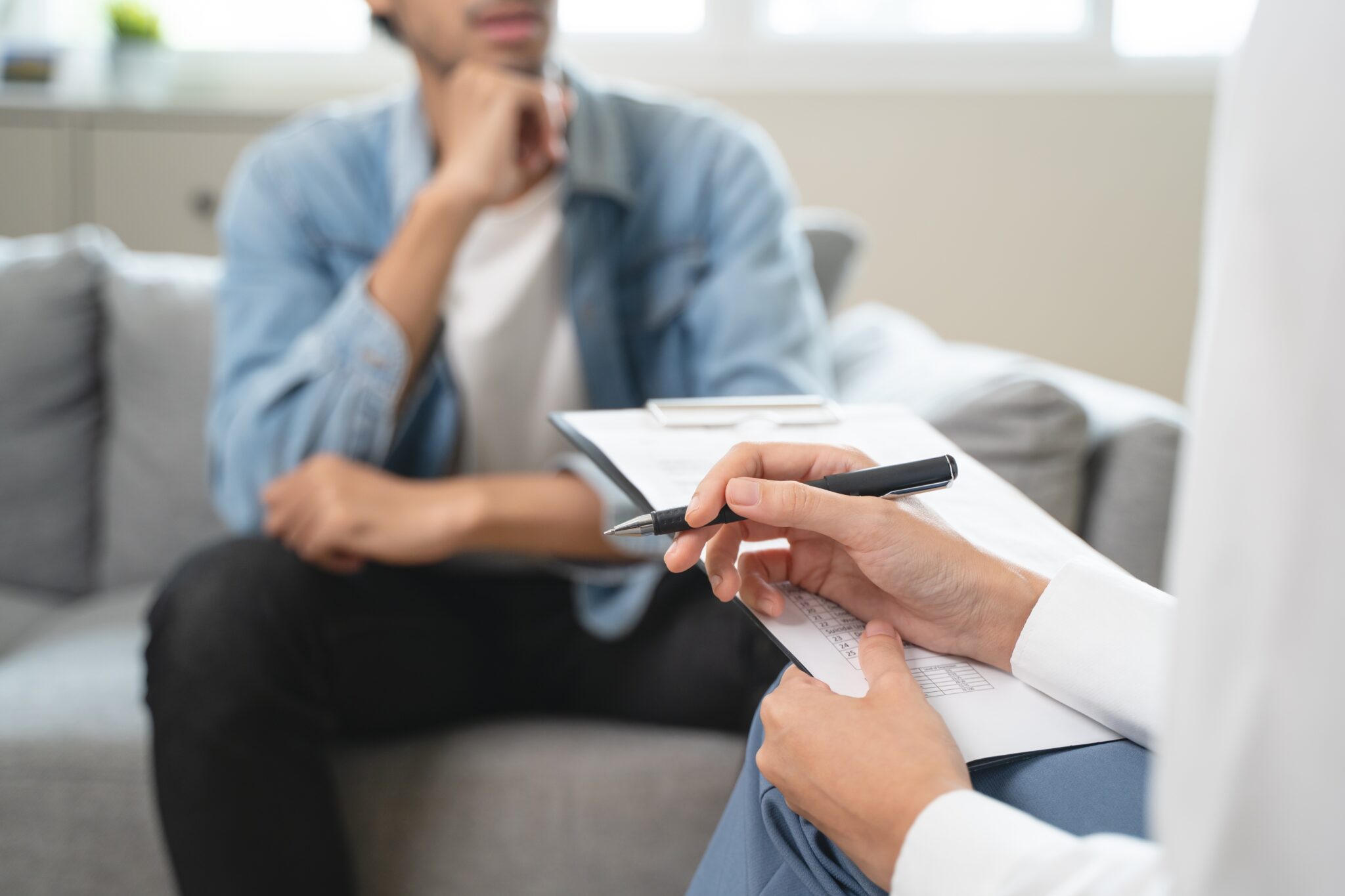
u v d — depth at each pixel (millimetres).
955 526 585
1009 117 2281
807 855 493
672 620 1111
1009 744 487
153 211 2215
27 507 1593
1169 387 2344
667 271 1260
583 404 1285
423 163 1283
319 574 1018
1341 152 240
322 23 2447
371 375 1111
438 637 1084
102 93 2391
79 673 1209
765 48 2379
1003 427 998
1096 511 1029
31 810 1031
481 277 1268
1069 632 506
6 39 2510
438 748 1038
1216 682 260
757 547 633
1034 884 365
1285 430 246
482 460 1297
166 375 1614
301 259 1294
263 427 1130
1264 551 250
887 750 449
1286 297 247
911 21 2391
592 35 2406
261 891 851
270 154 1338
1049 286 2326
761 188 1267
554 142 1186
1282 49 252
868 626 555
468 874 992
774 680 994
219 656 882
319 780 905
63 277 1642
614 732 1084
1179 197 2287
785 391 1153
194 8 2441
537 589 1174
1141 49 2328
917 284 2340
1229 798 256
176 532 1594
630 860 1000
